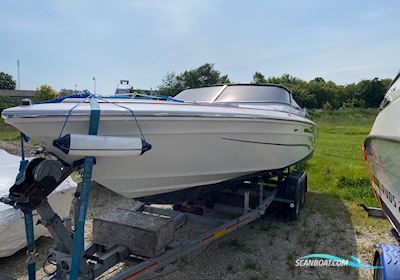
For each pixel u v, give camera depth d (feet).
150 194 9.52
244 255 11.49
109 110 7.21
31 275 7.59
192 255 11.48
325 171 23.30
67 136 6.36
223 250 11.89
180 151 9.01
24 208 7.04
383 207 10.82
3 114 6.90
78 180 17.29
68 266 7.72
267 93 14.17
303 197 16.16
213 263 10.97
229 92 14.21
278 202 14.29
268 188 14.58
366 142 12.00
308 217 15.16
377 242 12.55
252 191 13.56
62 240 7.68
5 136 43.65
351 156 34.32
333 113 107.45
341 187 20.06
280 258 11.29
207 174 10.24
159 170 8.98
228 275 10.23
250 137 10.69
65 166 7.77
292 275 10.21
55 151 7.45
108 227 9.50
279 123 11.51
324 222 14.55
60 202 11.94
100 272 8.17
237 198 13.46
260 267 10.68
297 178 14.69
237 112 9.78
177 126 8.43
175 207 12.68
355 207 16.55
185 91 15.07
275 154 12.44
